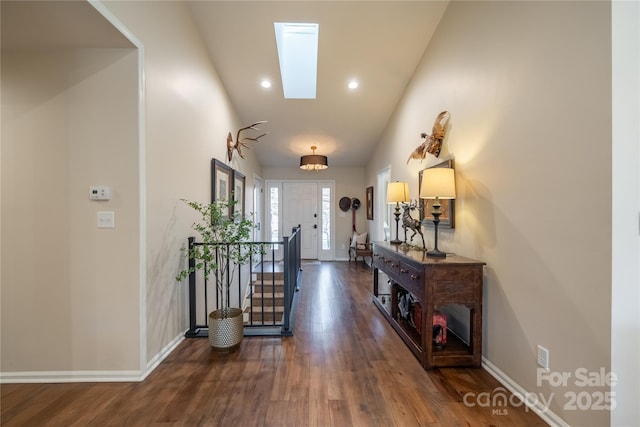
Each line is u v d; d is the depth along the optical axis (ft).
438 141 9.48
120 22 5.83
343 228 23.13
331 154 20.66
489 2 6.91
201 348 8.05
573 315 4.72
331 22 9.98
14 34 5.87
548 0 5.16
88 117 6.49
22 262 6.52
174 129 8.27
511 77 6.16
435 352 7.22
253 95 13.88
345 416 5.32
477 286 6.99
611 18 4.10
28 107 6.45
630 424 4.24
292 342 8.41
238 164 15.46
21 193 6.50
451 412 5.43
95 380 6.51
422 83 11.35
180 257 8.60
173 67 8.20
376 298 11.87
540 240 5.39
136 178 6.54
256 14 9.67
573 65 4.68
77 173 6.50
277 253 23.03
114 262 6.55
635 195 4.15
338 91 13.66
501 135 6.50
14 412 5.48
